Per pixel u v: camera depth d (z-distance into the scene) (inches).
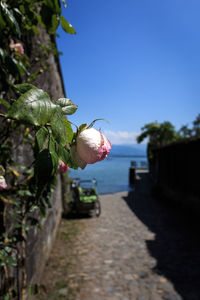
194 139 299.4
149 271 172.1
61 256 201.5
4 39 66.2
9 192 72.5
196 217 330.6
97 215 342.6
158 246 222.1
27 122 18.2
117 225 297.6
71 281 158.1
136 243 231.3
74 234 262.4
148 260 191.2
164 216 342.6
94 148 23.7
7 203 84.7
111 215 352.8
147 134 1168.8
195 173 351.3
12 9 50.1
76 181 401.4
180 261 187.6
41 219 162.1
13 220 93.7
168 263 185.0
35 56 123.5
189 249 212.8
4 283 80.3
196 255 199.0
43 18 50.6
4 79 48.4
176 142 376.5
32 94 19.5
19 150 109.4
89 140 23.7
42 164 21.2
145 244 227.9
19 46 75.0
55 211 256.4
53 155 22.0
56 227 259.3
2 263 56.9
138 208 404.2
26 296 111.6
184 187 396.8
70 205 359.6
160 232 265.6
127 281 157.8
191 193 366.3
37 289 90.8
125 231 271.3
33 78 82.4
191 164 366.9
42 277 162.9
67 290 146.4
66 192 379.2
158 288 148.8
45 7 49.3
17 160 105.2
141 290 146.6
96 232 268.7
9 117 18.0
